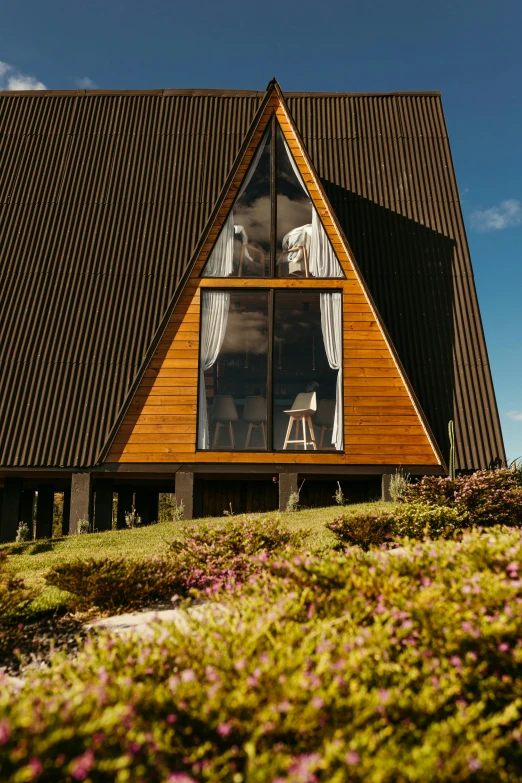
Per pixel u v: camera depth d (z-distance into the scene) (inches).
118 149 814.5
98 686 141.2
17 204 773.9
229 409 622.8
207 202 773.9
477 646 163.3
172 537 506.0
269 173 661.3
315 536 446.3
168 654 172.1
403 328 693.3
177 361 624.4
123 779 109.4
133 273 725.3
